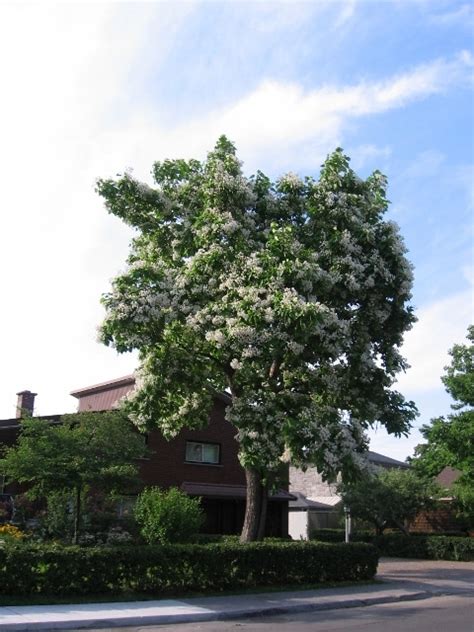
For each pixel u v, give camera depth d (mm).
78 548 13781
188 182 18703
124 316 15898
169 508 19578
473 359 27250
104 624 11016
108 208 18469
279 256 15844
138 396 18141
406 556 29969
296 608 13383
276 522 32125
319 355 16609
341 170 18266
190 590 14727
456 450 26141
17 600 12305
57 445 17156
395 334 18547
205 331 16312
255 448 15797
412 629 10852
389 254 17500
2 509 20312
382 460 48031
